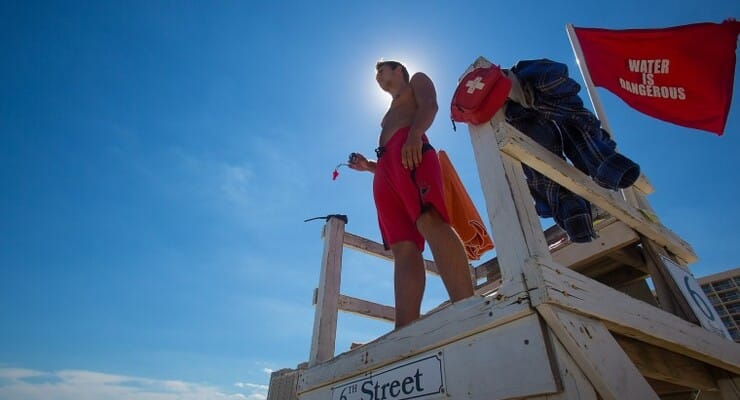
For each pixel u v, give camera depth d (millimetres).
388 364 1300
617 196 1863
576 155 1936
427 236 1651
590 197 1630
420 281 1842
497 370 932
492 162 1213
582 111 1836
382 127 2305
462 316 1068
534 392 833
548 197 2029
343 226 2658
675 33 3141
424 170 1756
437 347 1133
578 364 824
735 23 2900
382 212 2027
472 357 1010
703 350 1450
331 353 2143
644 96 3217
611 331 1154
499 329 965
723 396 1707
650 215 2102
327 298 2305
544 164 1371
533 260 922
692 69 3006
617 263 2387
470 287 1517
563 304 870
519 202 1083
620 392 813
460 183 2301
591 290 1013
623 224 2064
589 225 1891
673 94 3062
